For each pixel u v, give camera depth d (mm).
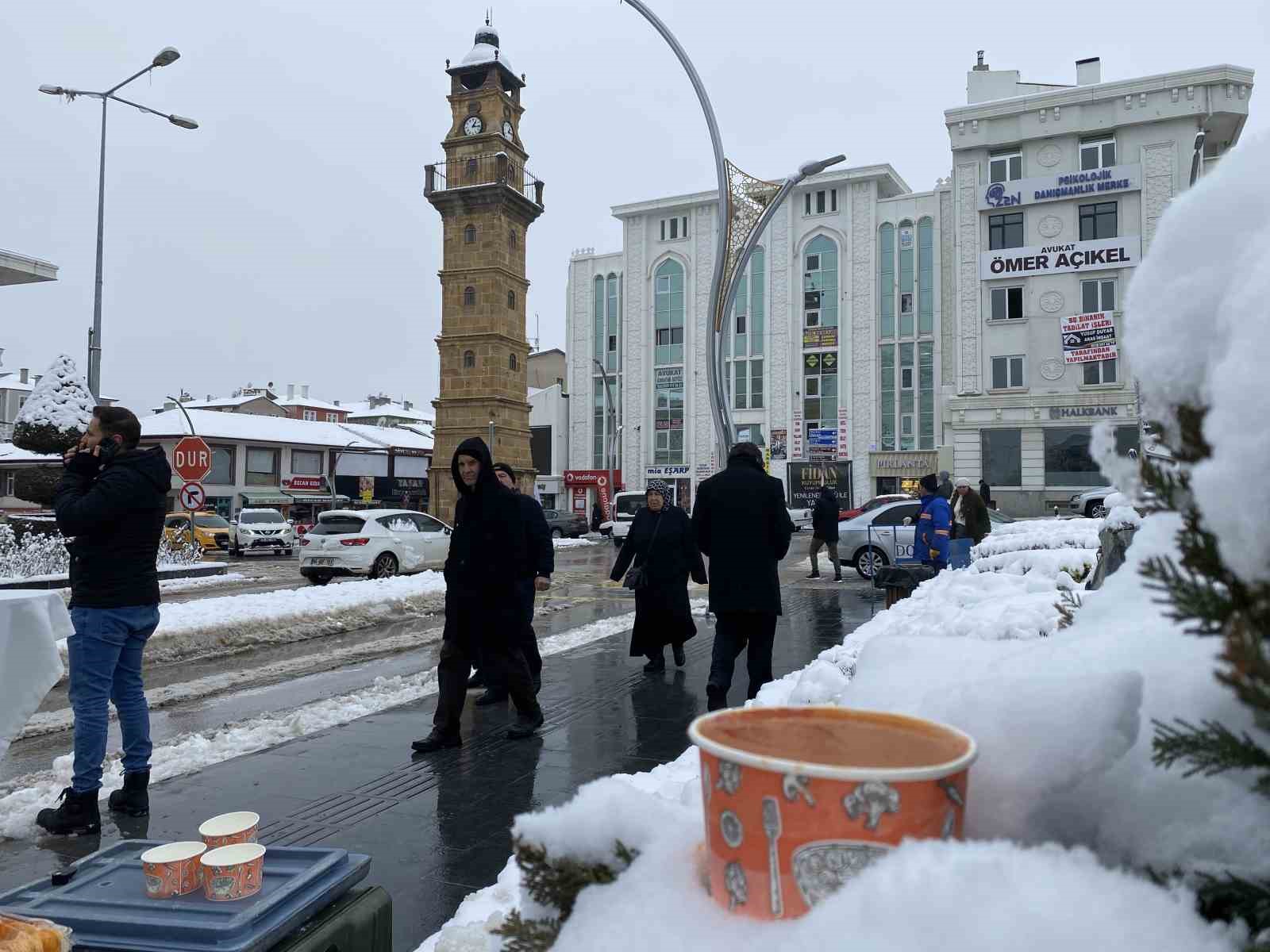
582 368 49125
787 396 43719
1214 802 707
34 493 19203
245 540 29953
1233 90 29766
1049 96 31484
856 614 11375
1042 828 778
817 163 13328
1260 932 634
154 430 44531
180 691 7352
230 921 1702
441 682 5410
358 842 3887
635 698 6746
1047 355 31562
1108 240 30844
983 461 32031
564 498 49844
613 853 958
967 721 834
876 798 701
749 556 5707
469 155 39438
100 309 19922
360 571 17188
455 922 2773
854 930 633
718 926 749
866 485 41969
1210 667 766
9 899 1854
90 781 4051
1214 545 642
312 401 81875
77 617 4078
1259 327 560
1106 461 699
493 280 38562
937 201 41469
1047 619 3900
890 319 42250
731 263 13797
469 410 38594
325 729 5883
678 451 46344
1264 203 622
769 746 874
